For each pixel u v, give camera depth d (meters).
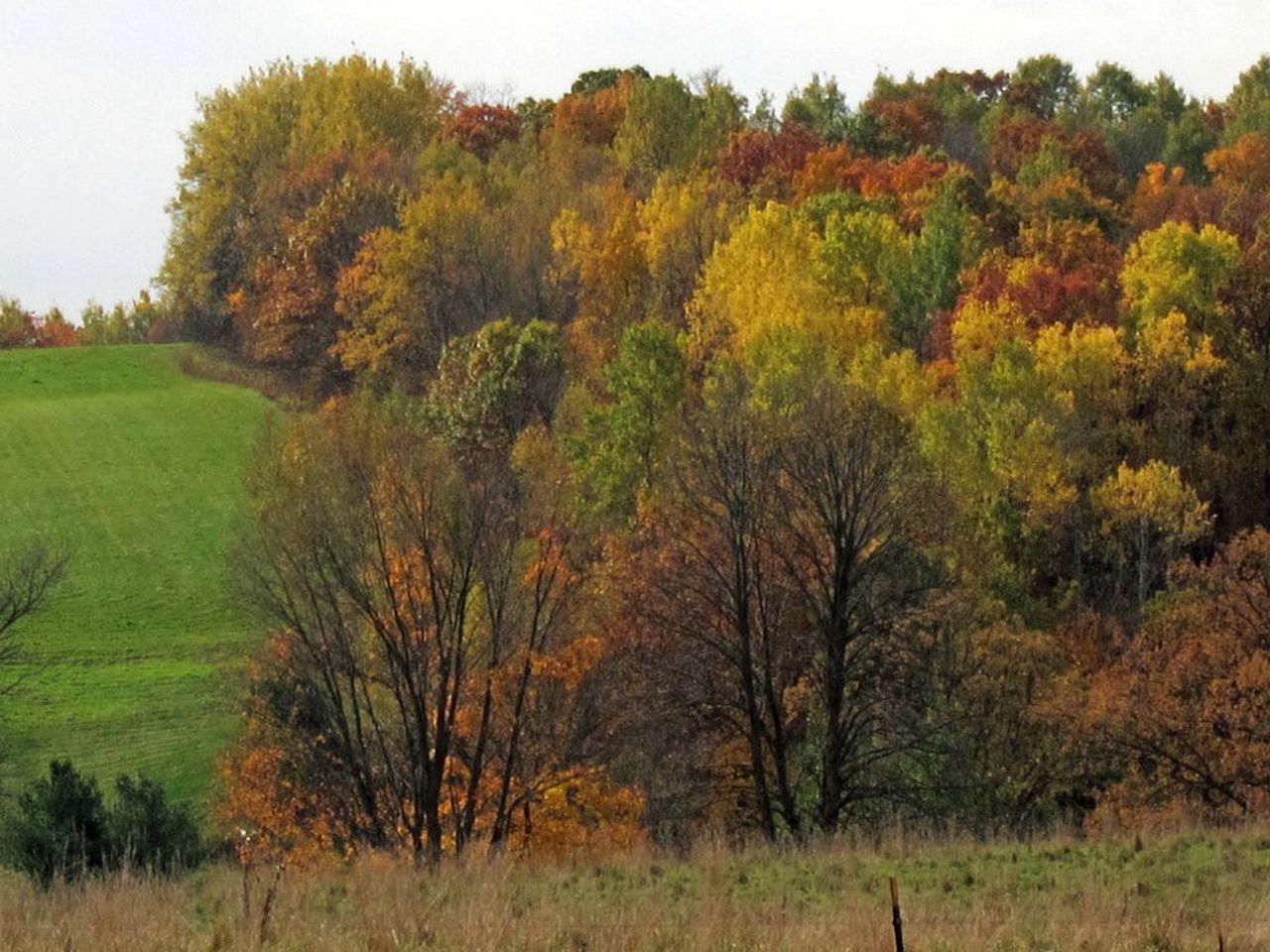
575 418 88.50
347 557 46.47
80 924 19.34
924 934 18.25
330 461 48.25
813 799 49.97
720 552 49.66
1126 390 94.75
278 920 20.17
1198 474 92.94
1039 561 79.00
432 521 46.19
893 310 107.94
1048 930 18.47
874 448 49.47
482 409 90.94
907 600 48.28
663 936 17.78
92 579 90.31
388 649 45.75
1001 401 85.38
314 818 47.94
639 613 48.94
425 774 45.22
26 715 68.12
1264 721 51.78
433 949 17.61
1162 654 58.06
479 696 48.31
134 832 31.81
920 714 48.47
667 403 78.19
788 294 100.38
